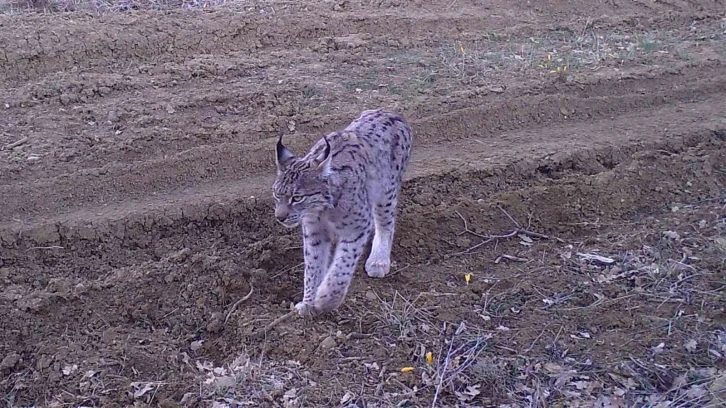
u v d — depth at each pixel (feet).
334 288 11.42
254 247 12.90
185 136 15.38
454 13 21.48
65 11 19.65
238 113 16.43
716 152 15.65
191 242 13.24
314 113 16.39
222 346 11.27
